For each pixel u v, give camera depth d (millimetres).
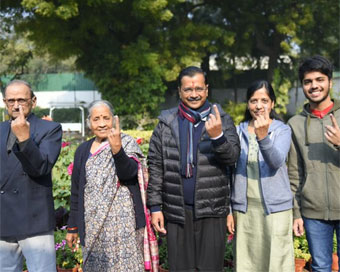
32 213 2664
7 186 2650
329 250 2900
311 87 2814
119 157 2695
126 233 2838
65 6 10953
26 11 12875
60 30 13297
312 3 15664
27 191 2658
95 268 2836
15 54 17156
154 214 2965
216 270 2918
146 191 3025
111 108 2988
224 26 17141
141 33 15078
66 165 4855
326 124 2830
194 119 2910
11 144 2682
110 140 2664
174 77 14883
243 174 3020
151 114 14992
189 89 2896
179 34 14797
